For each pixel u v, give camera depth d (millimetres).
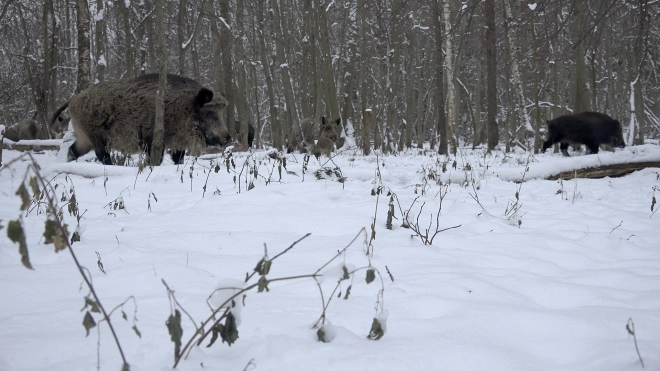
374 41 29109
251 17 24562
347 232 5238
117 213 6641
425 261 4035
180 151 12148
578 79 21625
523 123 22953
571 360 2412
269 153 12422
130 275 3574
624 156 11414
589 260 4379
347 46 28812
